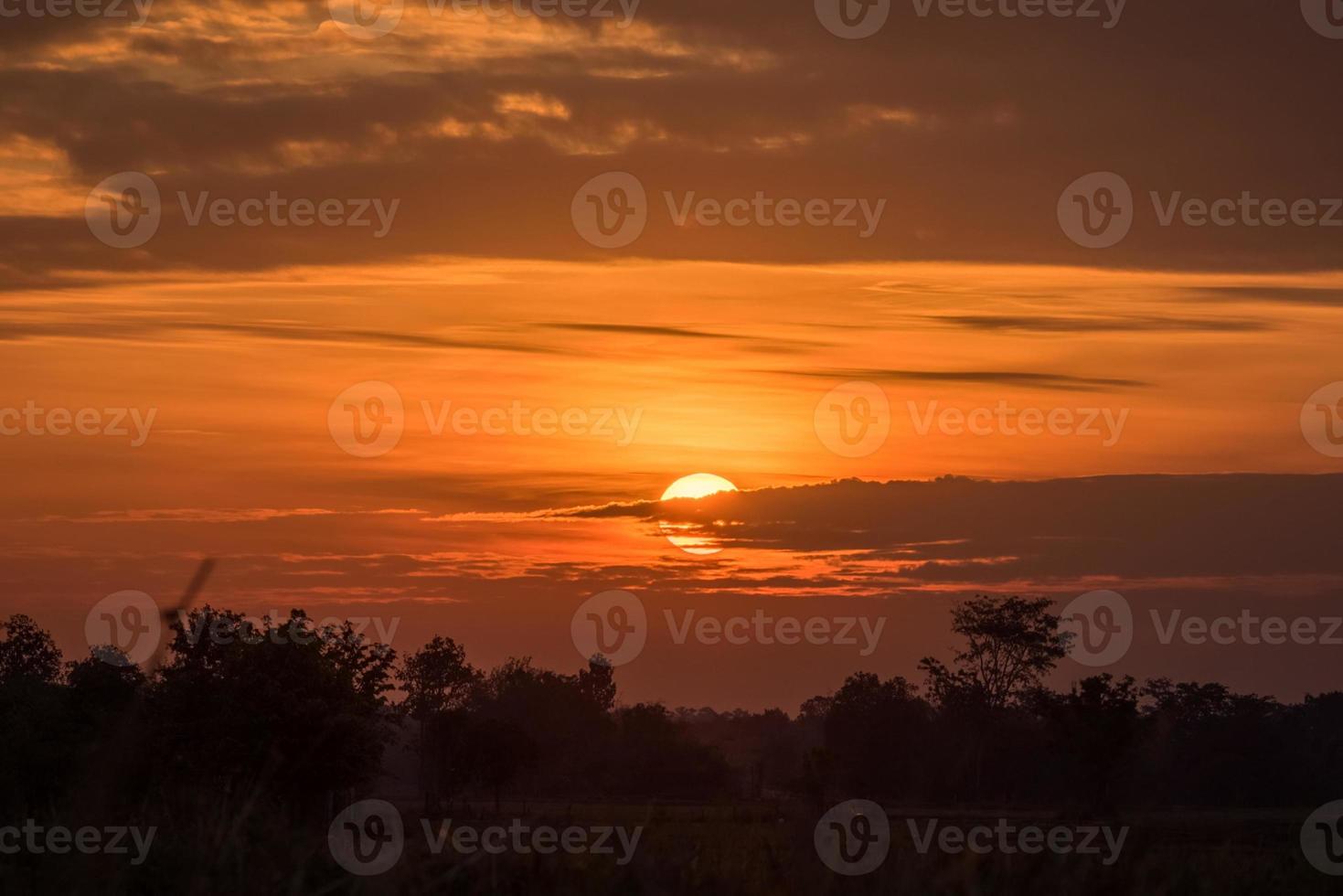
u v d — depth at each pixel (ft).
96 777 46.29
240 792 51.03
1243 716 364.17
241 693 153.48
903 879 50.08
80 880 43.60
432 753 354.54
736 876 49.70
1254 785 343.05
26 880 43.62
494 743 348.18
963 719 365.20
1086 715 294.05
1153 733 306.35
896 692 347.36
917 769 228.63
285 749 154.61
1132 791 294.25
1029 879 52.80
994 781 307.58
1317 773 354.13
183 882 43.83
